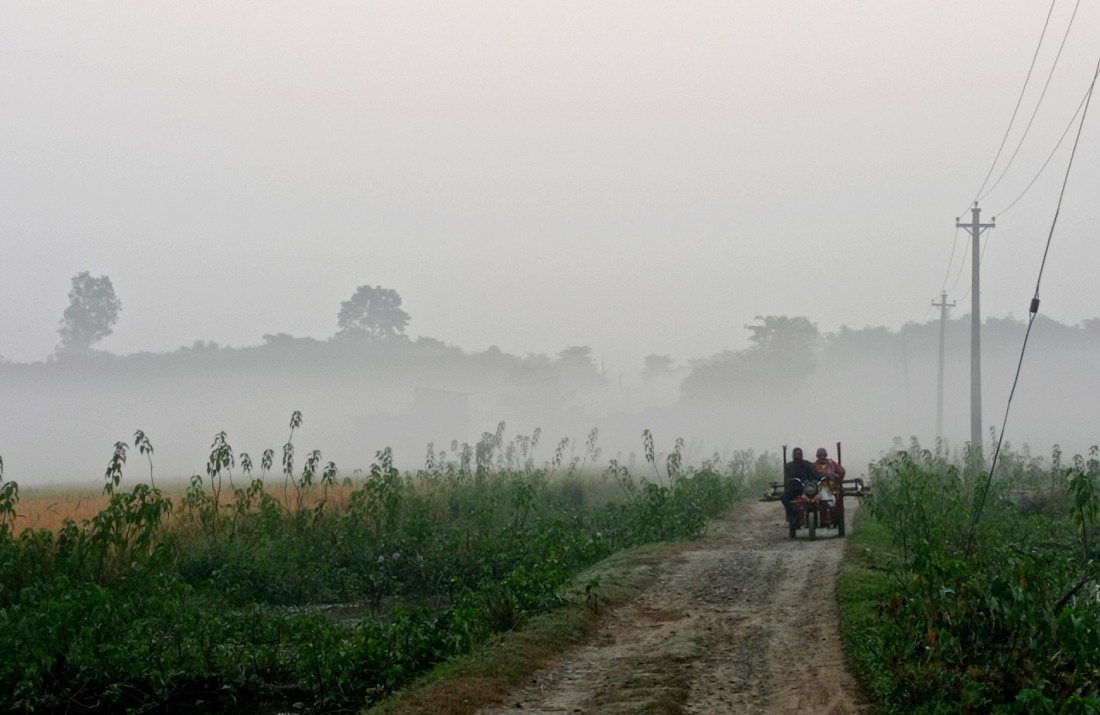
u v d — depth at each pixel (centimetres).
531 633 1220
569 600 1406
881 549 1847
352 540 1938
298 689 1166
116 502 1551
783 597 1477
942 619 944
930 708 834
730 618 1346
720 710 941
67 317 12850
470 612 1249
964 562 974
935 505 1673
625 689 1001
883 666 984
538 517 2356
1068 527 2016
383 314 13625
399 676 1098
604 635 1277
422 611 1241
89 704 1122
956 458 3950
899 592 1180
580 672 1098
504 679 1048
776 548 2008
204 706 1154
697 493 2716
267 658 1193
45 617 1139
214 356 10419
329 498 2589
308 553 1862
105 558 1544
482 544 1914
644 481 2559
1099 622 942
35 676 1093
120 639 1188
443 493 2625
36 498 3247
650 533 2206
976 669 841
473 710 962
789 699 966
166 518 2073
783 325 10462
